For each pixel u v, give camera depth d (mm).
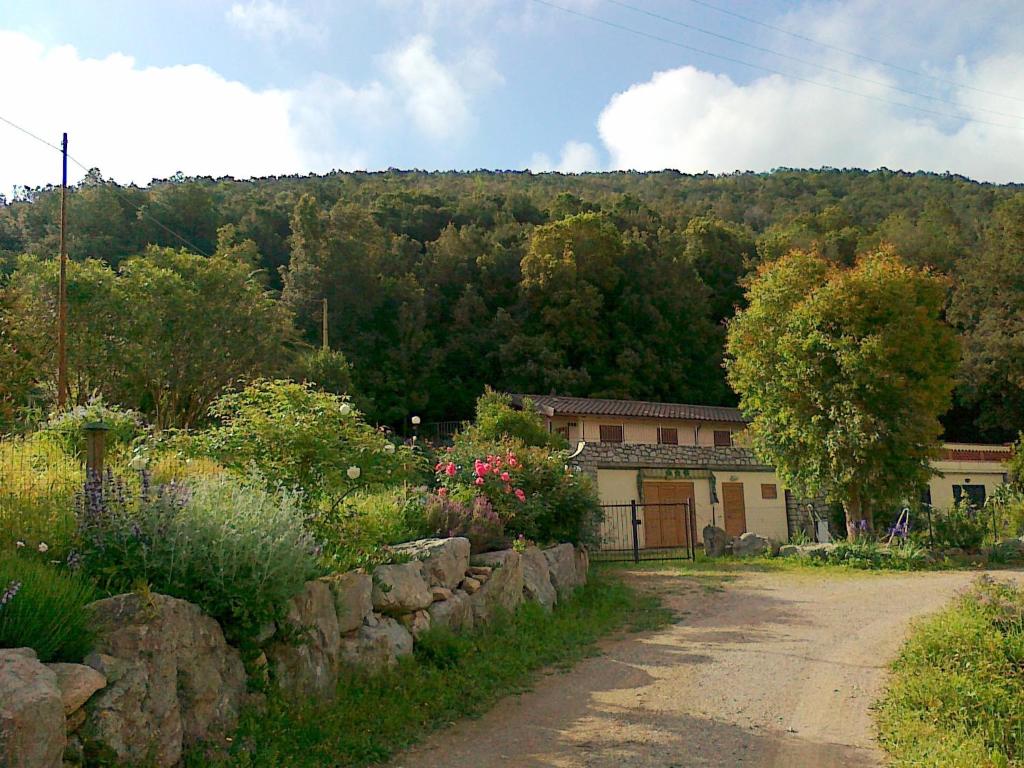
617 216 55594
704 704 7340
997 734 6543
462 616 8891
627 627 11008
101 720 4312
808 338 19016
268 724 5562
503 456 14117
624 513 24156
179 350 30484
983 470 33125
